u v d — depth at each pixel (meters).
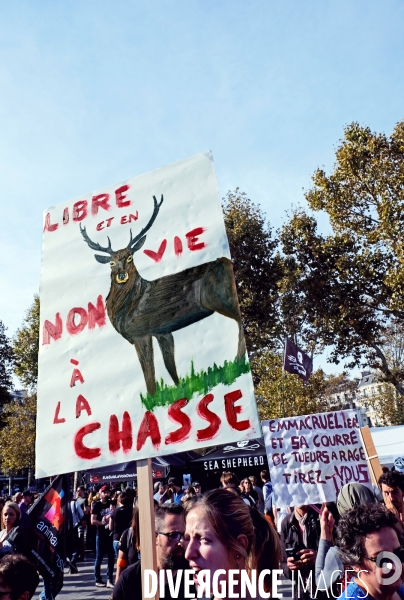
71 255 4.05
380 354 24.48
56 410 3.66
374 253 22.89
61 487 5.10
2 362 34.97
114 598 3.24
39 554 4.80
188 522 2.34
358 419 5.21
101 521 10.76
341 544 2.43
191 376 3.31
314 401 29.77
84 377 3.65
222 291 3.41
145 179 3.93
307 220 25.39
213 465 15.38
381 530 2.36
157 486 13.65
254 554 2.29
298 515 4.89
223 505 2.31
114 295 3.76
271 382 29.45
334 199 22.78
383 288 22.80
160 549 3.19
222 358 3.27
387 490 3.90
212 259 3.50
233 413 3.13
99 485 24.50
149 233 3.78
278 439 5.27
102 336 3.71
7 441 47.47
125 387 3.50
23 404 48.56
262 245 26.66
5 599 2.91
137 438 3.34
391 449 12.28
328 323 24.48
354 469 5.09
